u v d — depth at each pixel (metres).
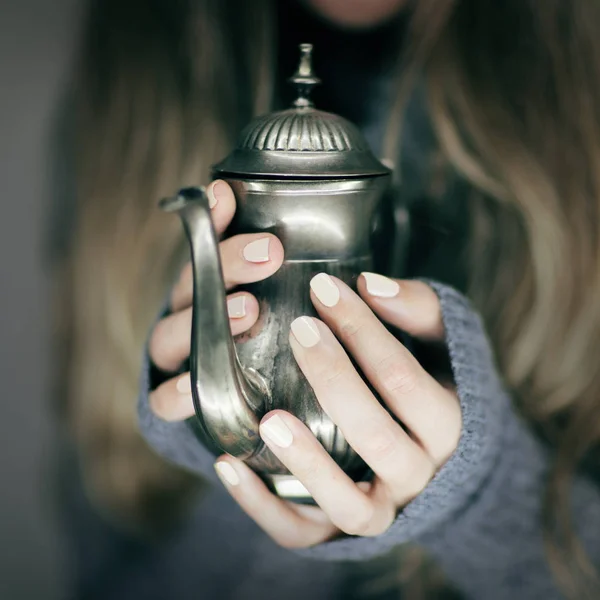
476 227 0.75
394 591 0.78
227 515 0.83
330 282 0.43
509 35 0.71
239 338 0.43
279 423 0.42
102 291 0.85
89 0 0.82
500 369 0.76
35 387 1.13
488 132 0.72
